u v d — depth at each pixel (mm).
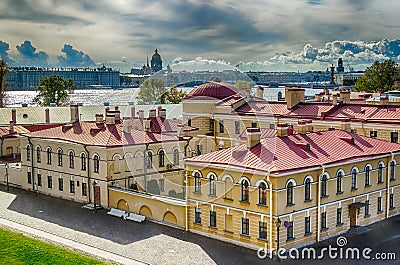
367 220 48406
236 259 39625
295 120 68000
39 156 63750
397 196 51844
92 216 52875
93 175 56781
